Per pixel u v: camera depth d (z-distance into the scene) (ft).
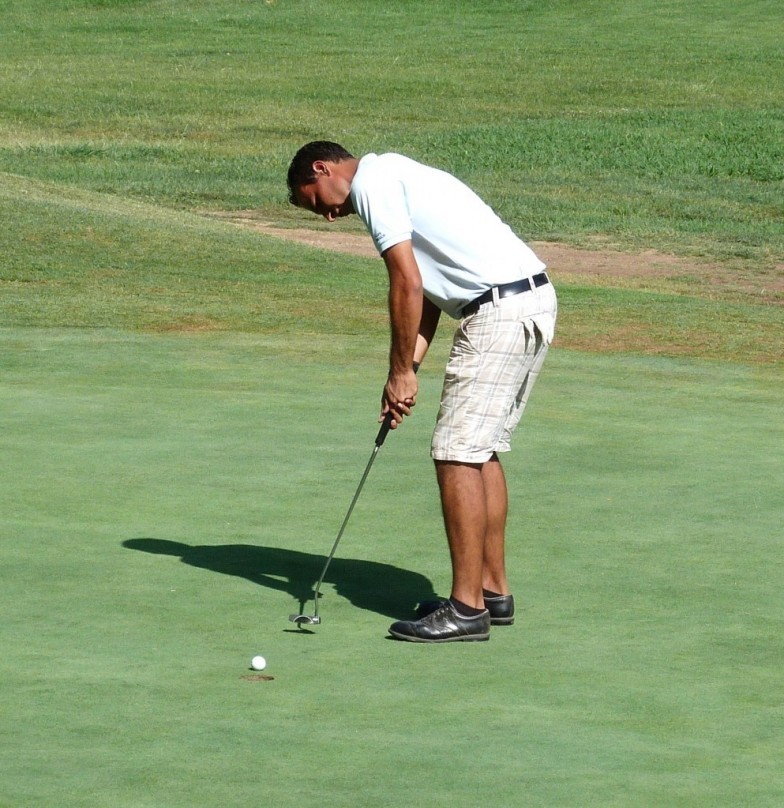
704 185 309.22
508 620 57.47
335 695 49.08
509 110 384.47
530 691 49.88
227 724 46.14
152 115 369.91
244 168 314.76
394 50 465.06
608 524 71.72
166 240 194.49
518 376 57.52
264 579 62.44
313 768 42.80
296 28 502.79
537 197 292.20
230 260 185.57
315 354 122.11
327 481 79.20
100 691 48.78
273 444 87.61
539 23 512.22
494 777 42.39
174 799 40.45
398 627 55.26
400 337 56.59
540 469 82.84
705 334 143.43
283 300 158.30
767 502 76.33
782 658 53.47
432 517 72.84
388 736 45.44
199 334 132.98
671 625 57.21
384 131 356.79
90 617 56.65
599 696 49.42
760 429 95.40
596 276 224.53
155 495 75.56
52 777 41.78
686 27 501.97
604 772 42.91
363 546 67.92
